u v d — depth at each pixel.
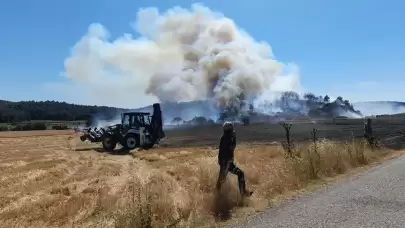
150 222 7.55
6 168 19.48
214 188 10.16
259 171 13.09
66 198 11.05
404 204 8.36
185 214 8.38
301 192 10.70
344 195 9.62
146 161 21.66
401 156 20.62
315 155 14.74
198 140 39.84
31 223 8.63
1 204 10.45
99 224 8.11
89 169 18.42
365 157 17.84
